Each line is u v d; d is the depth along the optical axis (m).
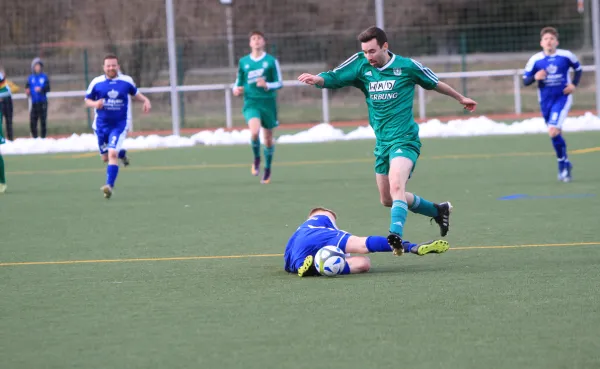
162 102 87.19
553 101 37.94
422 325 16.00
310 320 16.56
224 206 33.75
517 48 91.94
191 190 39.19
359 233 27.22
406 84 22.19
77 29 91.94
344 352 14.48
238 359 14.29
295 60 96.62
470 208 31.44
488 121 62.88
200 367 13.95
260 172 45.84
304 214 31.17
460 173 42.31
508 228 27.00
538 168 43.12
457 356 14.12
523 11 92.00
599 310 16.77
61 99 86.62
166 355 14.62
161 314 17.39
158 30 92.50
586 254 22.55
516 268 21.06
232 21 95.06
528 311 16.81
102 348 15.12
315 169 46.47
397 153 21.83
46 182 43.84
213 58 91.69
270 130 41.16
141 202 35.53
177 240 26.50
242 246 25.20
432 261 22.28
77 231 28.66
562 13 90.88
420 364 13.79
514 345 14.62
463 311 16.94
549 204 31.67
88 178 45.19
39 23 90.94
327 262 20.38
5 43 90.25
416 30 94.44
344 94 94.25
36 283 20.80
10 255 24.62
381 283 19.66
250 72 40.69
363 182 40.41
